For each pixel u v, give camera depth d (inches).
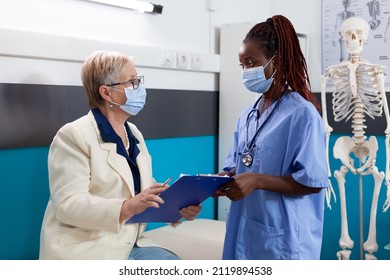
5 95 73.6
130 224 70.1
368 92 96.5
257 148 64.1
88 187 66.1
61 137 66.9
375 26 111.0
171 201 64.5
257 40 62.8
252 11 124.5
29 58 76.8
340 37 115.5
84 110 85.8
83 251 64.7
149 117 98.2
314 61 120.3
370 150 98.7
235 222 67.9
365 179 113.3
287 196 62.4
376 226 112.3
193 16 108.3
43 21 78.9
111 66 68.9
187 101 107.4
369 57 112.3
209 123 114.0
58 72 81.4
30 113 77.2
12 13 74.5
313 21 119.9
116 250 67.2
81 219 63.6
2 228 75.2
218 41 115.8
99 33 88.0
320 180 60.2
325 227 119.7
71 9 83.0
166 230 97.7
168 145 104.4
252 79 63.4
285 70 63.6
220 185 61.8
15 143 75.4
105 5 88.9
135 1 90.7
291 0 123.8
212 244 88.7
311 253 64.5
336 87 99.5
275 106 64.7
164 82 101.9
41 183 80.6
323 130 63.0
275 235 62.6
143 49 94.1
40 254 67.9
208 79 113.6
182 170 108.2
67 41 80.6
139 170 72.2
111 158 67.7
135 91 70.3
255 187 59.6
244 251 65.2
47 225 67.3
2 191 74.9
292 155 61.6
